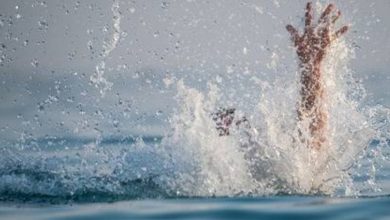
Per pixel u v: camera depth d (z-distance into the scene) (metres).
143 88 43.53
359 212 14.44
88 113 36.94
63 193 18.11
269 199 16.75
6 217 14.88
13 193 18.08
